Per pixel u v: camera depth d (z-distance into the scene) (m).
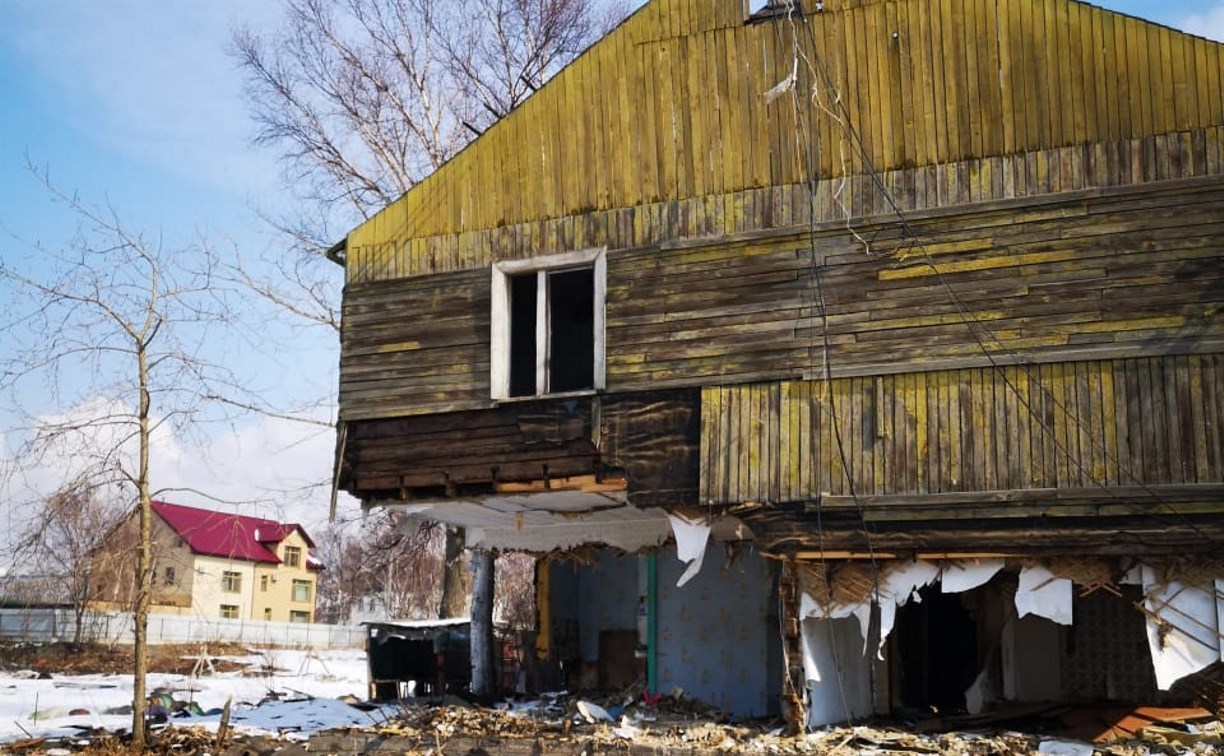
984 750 13.16
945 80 14.81
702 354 15.39
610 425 15.72
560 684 20.66
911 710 16.73
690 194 15.88
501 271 16.67
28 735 16.33
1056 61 14.34
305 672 33.88
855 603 14.30
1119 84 14.03
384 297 17.33
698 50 16.11
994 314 14.12
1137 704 15.65
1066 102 14.23
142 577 15.61
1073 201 14.00
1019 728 14.78
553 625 20.50
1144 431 13.31
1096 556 13.43
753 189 15.55
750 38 15.87
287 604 64.38
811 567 14.51
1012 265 14.15
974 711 16.17
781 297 15.13
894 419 14.36
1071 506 13.45
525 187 16.81
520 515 18.64
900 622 17.19
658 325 15.70
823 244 15.05
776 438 14.80
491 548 20.22
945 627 17.34
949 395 14.19
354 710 18.64
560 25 29.20
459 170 17.25
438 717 15.88
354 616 75.88
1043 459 13.66
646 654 19.58
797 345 14.94
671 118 16.12
